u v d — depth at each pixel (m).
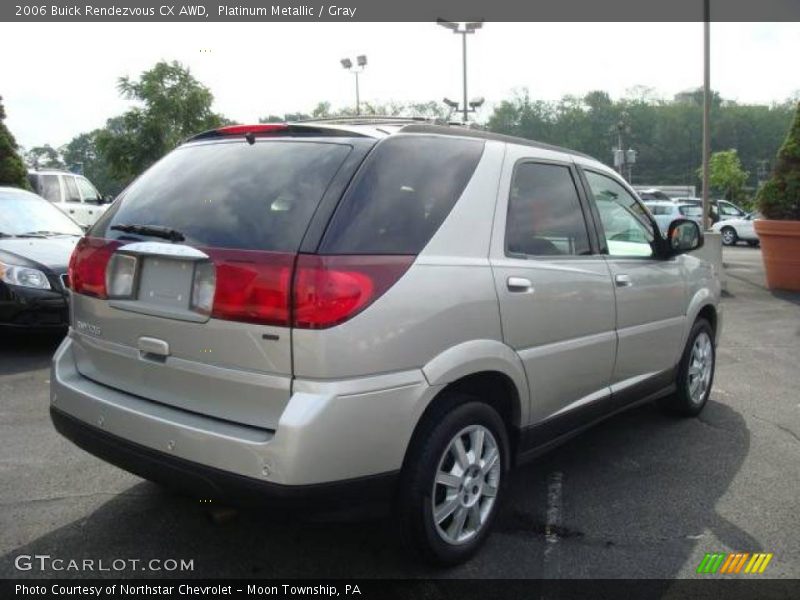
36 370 6.44
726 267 16.39
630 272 4.36
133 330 3.11
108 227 3.35
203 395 2.90
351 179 2.89
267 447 2.62
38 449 4.48
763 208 12.47
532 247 3.61
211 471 2.74
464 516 3.20
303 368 2.65
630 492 4.05
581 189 4.16
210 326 2.83
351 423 2.68
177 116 20.44
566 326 3.73
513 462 3.59
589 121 77.44
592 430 5.14
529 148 3.83
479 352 3.13
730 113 85.00
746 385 6.42
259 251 2.76
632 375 4.50
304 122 3.45
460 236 3.19
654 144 83.38
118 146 20.17
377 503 2.84
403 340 2.83
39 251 7.14
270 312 2.68
